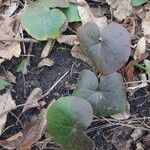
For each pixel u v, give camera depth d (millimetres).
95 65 307
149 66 314
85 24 308
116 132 310
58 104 285
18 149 304
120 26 305
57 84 322
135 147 308
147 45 329
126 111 310
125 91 303
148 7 342
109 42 301
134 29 336
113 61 301
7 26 342
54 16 325
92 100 296
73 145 285
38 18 328
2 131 309
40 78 325
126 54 301
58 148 307
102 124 310
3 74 328
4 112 312
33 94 318
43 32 324
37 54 332
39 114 311
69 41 330
